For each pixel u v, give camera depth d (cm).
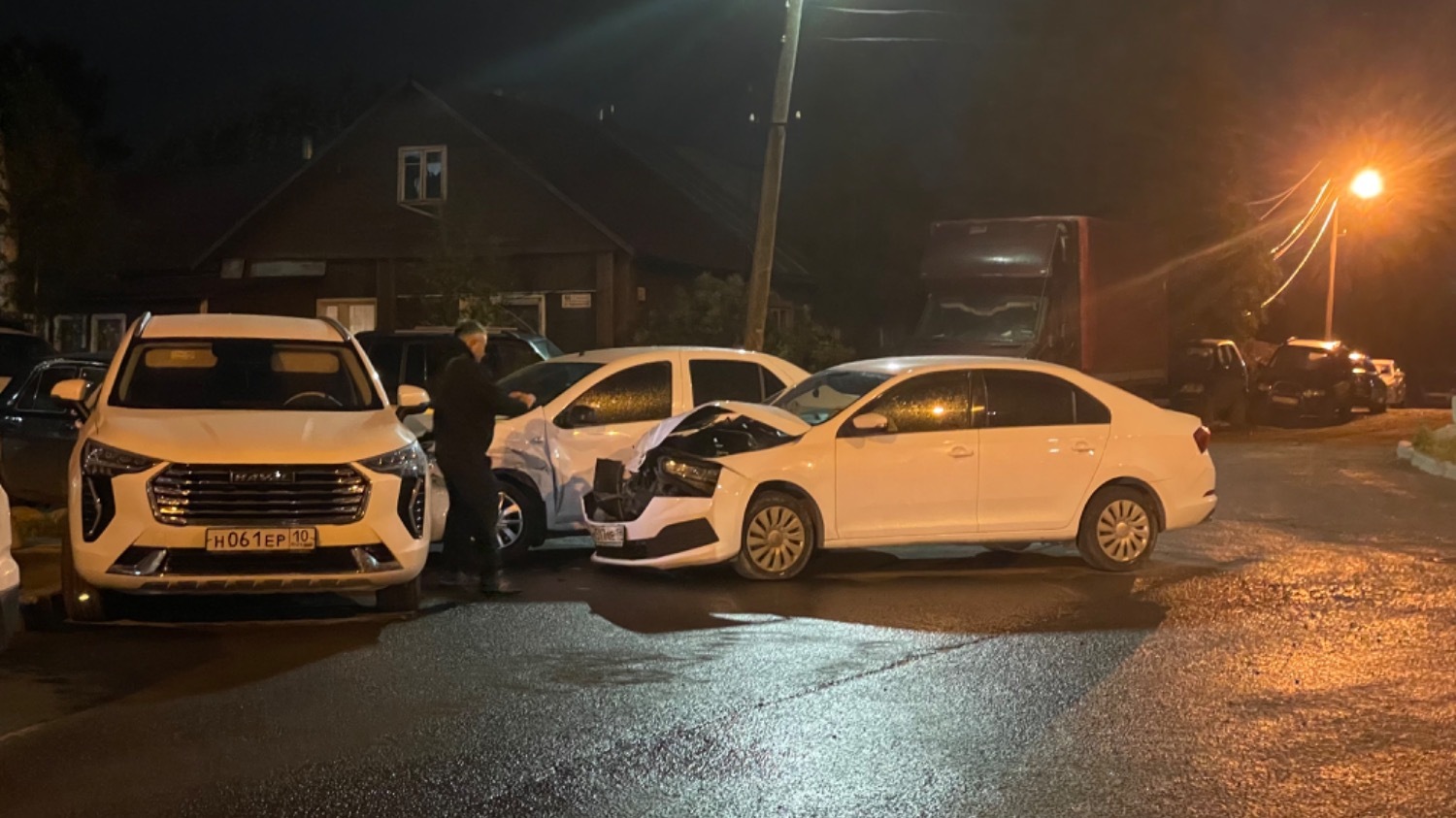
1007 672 811
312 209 3222
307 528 866
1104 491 1167
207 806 576
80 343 3431
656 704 735
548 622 948
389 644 873
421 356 1560
